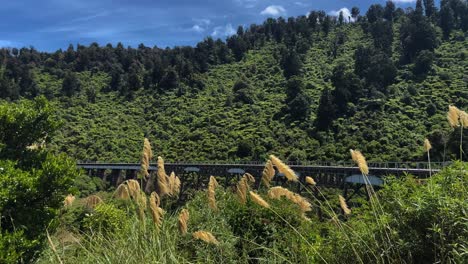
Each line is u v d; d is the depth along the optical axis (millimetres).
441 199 3738
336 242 4551
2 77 121938
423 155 47469
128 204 5793
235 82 118312
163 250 4887
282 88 108562
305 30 148125
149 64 149250
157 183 5129
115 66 148875
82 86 134875
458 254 3303
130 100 121625
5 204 6371
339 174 37500
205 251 5504
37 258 6211
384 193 4473
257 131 79375
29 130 8133
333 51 127500
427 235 3736
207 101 110250
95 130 97250
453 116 4398
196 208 6980
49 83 137125
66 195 7434
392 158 52781
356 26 149250
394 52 108250
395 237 3998
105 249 5168
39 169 7555
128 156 85000
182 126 97812
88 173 72125
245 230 6297
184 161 75750
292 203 6363
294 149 67125
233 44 154000
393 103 73000
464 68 89000
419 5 132500
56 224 6828
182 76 127438
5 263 5383
